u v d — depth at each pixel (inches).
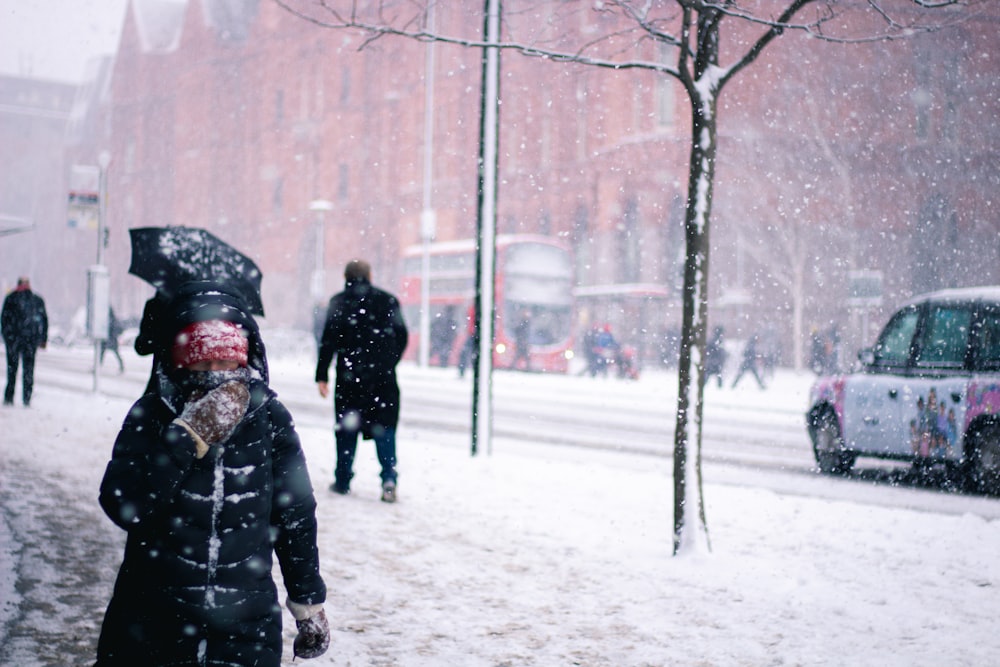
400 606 237.3
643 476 438.0
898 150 1721.2
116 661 115.0
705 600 246.1
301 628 125.9
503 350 1445.6
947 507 399.9
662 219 1980.8
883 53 1685.5
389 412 363.6
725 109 1815.9
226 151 3663.9
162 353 119.7
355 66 3026.6
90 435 514.9
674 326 1888.5
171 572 114.7
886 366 484.7
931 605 242.8
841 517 349.1
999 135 1660.9
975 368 446.3
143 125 4239.7
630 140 2026.3
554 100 2278.5
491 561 281.9
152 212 4163.4
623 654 206.1
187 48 3895.2
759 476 487.5
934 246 1711.4
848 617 232.5
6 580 244.8
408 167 2822.3
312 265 3176.7
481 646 209.3
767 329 1499.8
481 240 479.8
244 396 116.1
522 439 624.4
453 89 2620.6
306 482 124.3
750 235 1839.3
